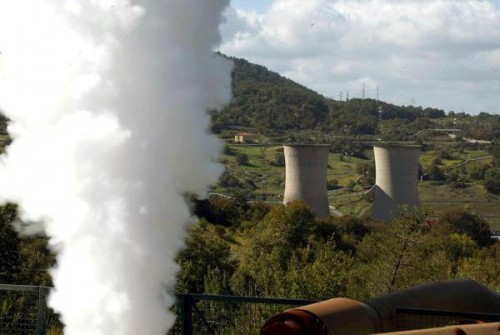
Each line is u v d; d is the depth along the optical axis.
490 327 7.20
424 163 150.25
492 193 125.00
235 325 11.88
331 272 16.81
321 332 7.73
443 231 50.50
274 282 16.73
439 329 7.13
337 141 167.12
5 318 11.50
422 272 22.59
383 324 8.44
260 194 106.56
